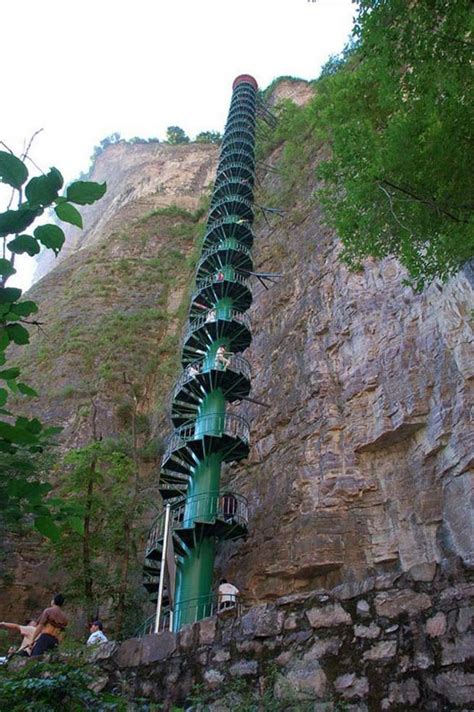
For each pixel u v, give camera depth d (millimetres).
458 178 8211
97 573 15781
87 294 35438
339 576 13531
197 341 18500
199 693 5965
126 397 26984
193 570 13312
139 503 18000
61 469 21344
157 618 8508
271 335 22094
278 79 48281
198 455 15352
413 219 8758
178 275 37000
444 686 4660
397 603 5305
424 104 8281
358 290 18531
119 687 6527
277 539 15062
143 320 32094
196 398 16922
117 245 41000
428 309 15328
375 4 8320
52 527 3109
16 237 2691
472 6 7656
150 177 55594
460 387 13172
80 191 2664
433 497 12867
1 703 4004
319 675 5352
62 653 7027
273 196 30859
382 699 4891
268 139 37469
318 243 23250
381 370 15742
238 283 19297
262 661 5836
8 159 2555
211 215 23625
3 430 2955
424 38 8031
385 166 8367
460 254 8539
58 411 26172
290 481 16016
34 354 31062
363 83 10734
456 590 5020
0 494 3105
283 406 18578
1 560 18734
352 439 15336
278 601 6188
